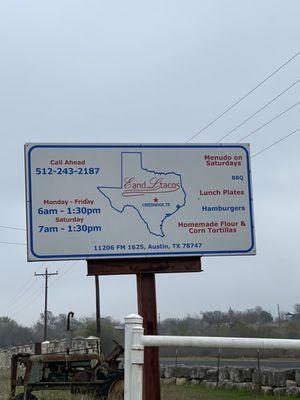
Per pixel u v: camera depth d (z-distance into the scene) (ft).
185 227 40.50
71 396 54.03
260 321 154.81
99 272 39.24
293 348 15.65
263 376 63.26
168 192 40.65
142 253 39.70
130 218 39.91
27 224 38.65
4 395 58.80
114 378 52.24
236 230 41.09
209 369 76.74
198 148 41.42
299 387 57.47
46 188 39.17
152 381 36.99
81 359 56.49
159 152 40.91
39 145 39.47
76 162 39.75
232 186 41.50
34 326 297.53
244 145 41.98
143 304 39.29
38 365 55.72
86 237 39.17
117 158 40.32
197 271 40.27
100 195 39.70
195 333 151.33
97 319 119.03
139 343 14.76
